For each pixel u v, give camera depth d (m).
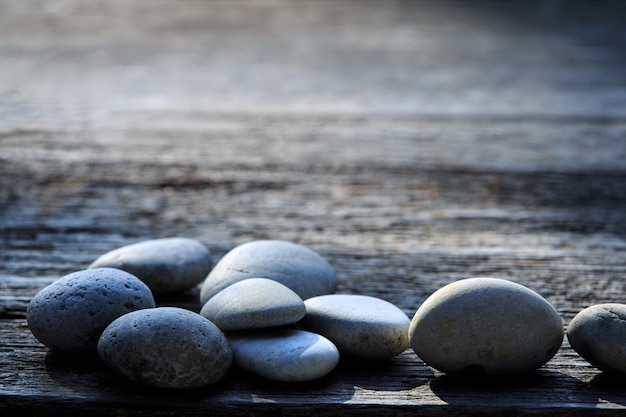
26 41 2.35
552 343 0.86
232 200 1.14
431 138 1.43
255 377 0.87
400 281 1.00
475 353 0.86
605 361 0.86
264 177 1.21
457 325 0.86
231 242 1.06
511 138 1.43
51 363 0.88
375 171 1.24
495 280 0.87
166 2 3.11
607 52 2.27
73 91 1.75
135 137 1.41
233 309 0.87
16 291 0.97
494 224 1.09
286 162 1.28
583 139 1.42
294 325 0.89
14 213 1.10
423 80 1.92
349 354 0.88
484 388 0.86
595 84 1.88
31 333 0.91
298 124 1.51
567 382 0.87
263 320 0.87
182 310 0.86
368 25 2.69
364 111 1.62
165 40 2.41
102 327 0.87
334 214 1.11
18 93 1.72
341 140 1.41
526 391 0.86
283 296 0.87
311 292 0.92
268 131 1.46
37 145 1.34
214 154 1.32
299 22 2.74
